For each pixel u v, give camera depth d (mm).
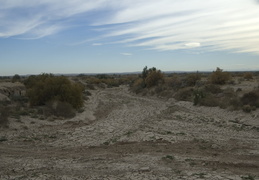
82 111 30000
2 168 10836
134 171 10344
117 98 51969
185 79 53812
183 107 35062
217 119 25109
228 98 31281
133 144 15172
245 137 17344
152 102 44031
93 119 27109
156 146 14555
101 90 75250
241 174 9922
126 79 109625
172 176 9625
